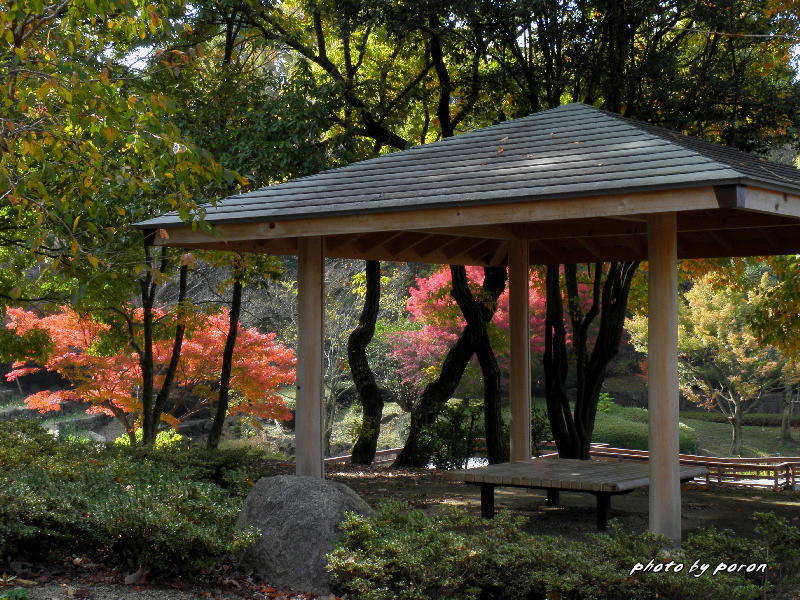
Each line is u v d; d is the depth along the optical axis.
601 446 15.36
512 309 8.40
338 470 11.47
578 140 6.25
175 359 11.84
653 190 4.92
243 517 5.28
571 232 8.04
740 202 4.69
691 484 10.16
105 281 9.87
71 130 5.76
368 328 12.95
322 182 6.87
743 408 26.08
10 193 5.12
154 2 5.58
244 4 10.81
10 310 12.20
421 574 4.43
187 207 5.19
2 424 8.49
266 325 20.25
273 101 10.32
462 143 7.05
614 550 4.61
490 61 12.53
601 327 11.25
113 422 22.56
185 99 10.39
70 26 5.71
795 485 13.87
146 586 4.62
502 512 5.31
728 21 10.00
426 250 8.67
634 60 10.47
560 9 10.05
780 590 4.62
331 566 4.54
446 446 12.56
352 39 13.07
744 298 20.31
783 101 10.24
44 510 4.89
